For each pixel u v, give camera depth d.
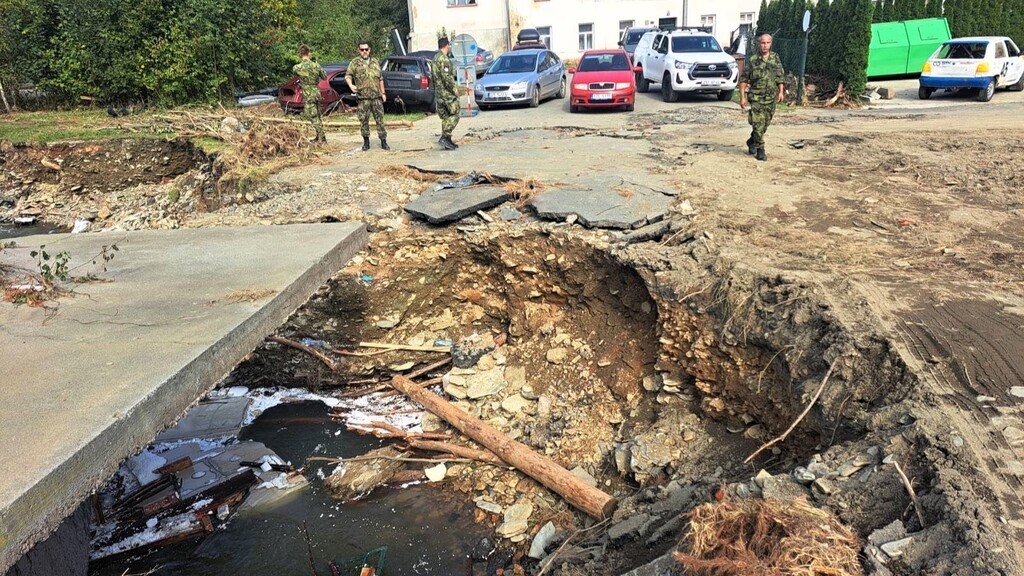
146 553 5.25
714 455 5.14
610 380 6.40
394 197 9.02
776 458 4.75
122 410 3.19
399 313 7.92
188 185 12.81
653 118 14.52
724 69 16.89
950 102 17.12
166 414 3.49
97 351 3.88
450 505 5.67
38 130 15.67
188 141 14.44
